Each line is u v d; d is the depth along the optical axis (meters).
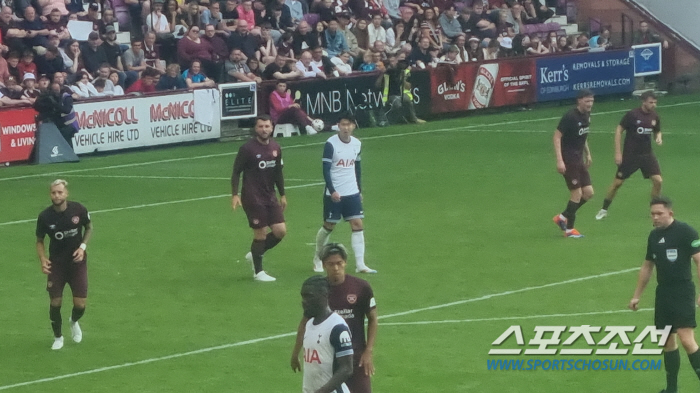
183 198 33.38
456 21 58.22
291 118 47.50
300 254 26.05
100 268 24.88
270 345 19.03
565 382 16.80
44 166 40.09
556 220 27.23
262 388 16.77
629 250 25.72
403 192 33.88
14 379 17.45
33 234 28.48
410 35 57.06
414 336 19.28
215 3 50.53
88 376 17.55
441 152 42.16
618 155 29.06
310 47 51.59
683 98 60.38
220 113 46.34
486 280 23.19
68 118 41.12
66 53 45.38
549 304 21.19
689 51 63.66
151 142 44.28
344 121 23.56
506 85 55.12
